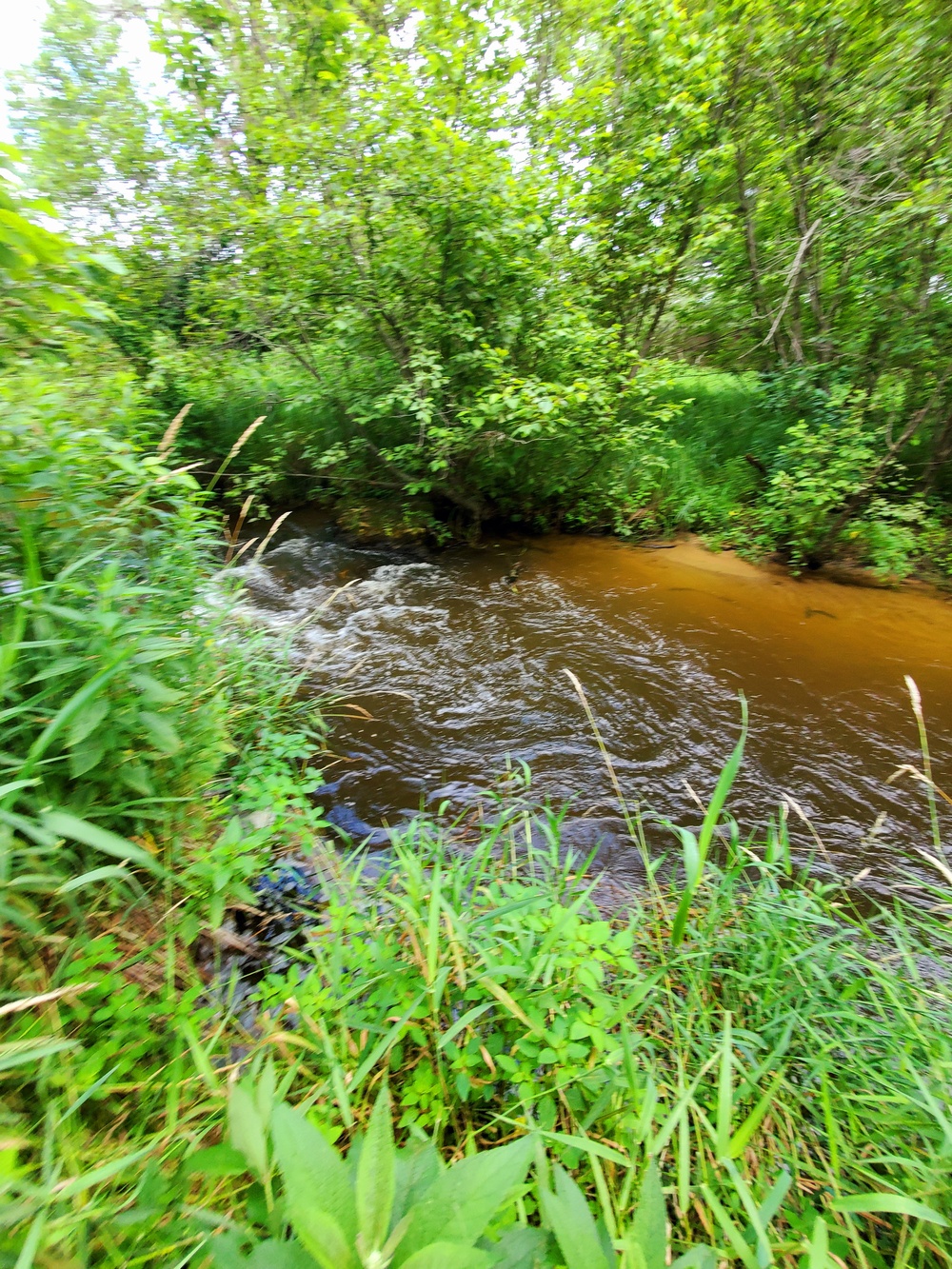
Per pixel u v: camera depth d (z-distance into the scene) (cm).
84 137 667
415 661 471
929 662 481
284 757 308
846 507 612
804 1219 134
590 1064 145
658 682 448
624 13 687
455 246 589
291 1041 151
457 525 768
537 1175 108
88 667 166
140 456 269
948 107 625
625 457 757
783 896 214
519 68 622
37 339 211
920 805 331
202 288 668
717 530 748
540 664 471
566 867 217
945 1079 148
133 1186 122
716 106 766
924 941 243
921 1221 131
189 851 203
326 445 773
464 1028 162
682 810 326
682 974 195
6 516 180
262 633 363
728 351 980
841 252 729
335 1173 78
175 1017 156
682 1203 121
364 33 551
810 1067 169
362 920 192
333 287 616
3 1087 128
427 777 345
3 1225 95
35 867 145
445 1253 67
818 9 682
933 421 695
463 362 621
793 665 473
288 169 573
